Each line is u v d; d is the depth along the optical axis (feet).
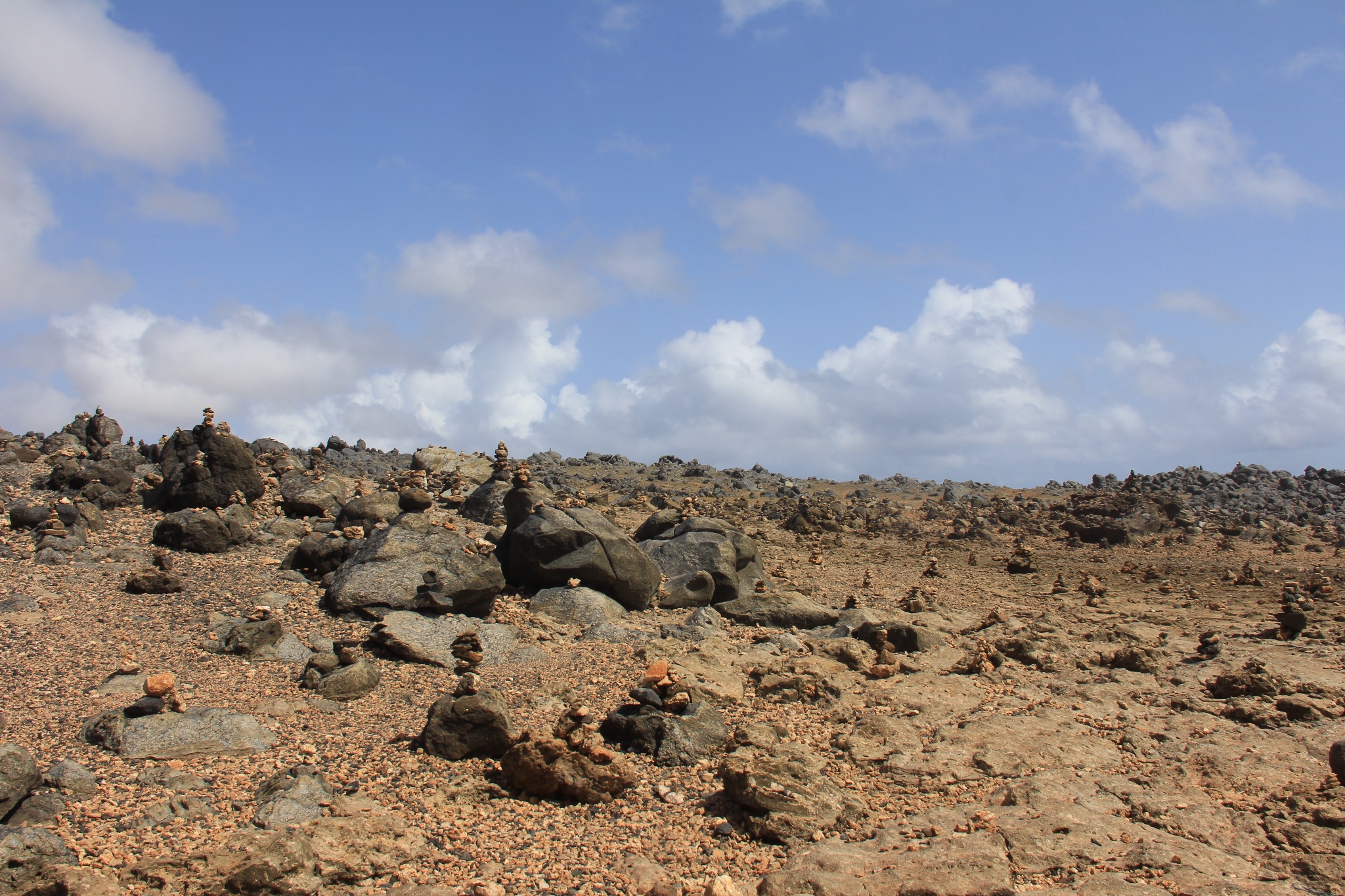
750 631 91.76
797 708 66.28
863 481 312.09
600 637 82.17
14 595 76.28
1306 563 159.94
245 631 69.67
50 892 35.32
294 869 38.29
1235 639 96.94
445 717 54.65
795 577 130.62
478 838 44.60
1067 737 58.59
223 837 42.06
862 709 66.23
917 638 84.99
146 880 37.04
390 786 49.88
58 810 43.19
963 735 59.00
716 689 67.77
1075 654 84.94
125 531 102.58
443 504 130.82
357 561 84.38
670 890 38.47
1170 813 47.24
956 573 150.30
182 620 75.31
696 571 102.32
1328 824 45.52
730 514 196.03
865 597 116.67
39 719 54.49
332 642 73.36
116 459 118.52
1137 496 214.28
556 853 43.19
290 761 52.44
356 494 120.67
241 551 97.55
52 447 143.23
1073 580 147.23
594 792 49.24
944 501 253.24
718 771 51.49
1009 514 217.97
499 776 51.83
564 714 61.98
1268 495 242.17
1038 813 46.57
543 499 105.81
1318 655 85.92
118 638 70.08
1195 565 162.40
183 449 118.11
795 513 194.80
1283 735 59.93
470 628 77.66
